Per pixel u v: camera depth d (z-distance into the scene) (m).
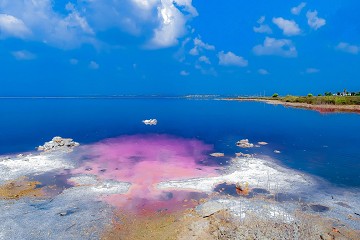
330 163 30.52
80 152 35.00
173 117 76.44
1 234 15.91
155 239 15.71
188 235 15.81
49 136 45.44
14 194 21.72
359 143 40.81
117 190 22.64
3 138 43.28
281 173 26.91
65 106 118.19
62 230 16.50
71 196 21.34
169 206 19.92
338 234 15.94
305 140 43.16
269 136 46.62
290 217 17.48
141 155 34.00
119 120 68.44
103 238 15.85
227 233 15.48
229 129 54.41
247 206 19.22
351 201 20.72
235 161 31.02
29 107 110.50
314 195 21.73
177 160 31.73
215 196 21.50
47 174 26.30
